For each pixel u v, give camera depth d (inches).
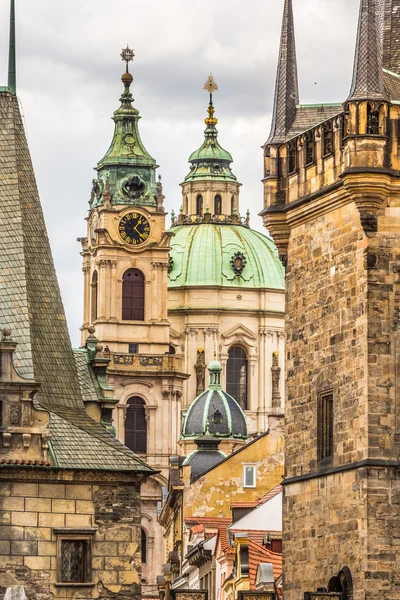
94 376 5251.0
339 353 4662.9
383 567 4456.2
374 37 4576.8
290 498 4854.8
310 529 4744.1
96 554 4881.9
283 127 4963.1
